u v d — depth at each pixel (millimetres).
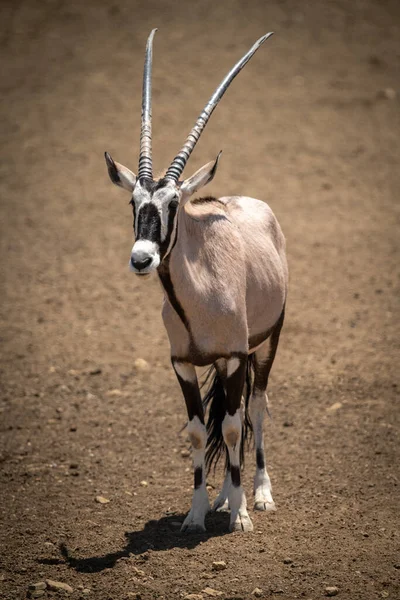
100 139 56719
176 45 70000
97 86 64250
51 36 72438
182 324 19562
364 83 64250
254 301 20891
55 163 54406
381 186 50469
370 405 27984
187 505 21797
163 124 57938
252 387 22984
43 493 22859
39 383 30875
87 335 35344
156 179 19016
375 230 45031
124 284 40594
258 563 18141
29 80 65625
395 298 37500
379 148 55156
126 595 17109
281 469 23844
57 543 19750
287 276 23328
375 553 18344
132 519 21031
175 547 19188
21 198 50281
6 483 23562
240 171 51531
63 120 59750
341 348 32906
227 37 71188
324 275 40062
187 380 20156
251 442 25688
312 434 26094
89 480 23688
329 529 19719
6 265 42500
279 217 46250
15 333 35500
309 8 76625
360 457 24250
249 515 20875
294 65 66938
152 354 33469
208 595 16875
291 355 32562
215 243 19828
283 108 60625
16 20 75438
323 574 17516
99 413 28469
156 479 23625
